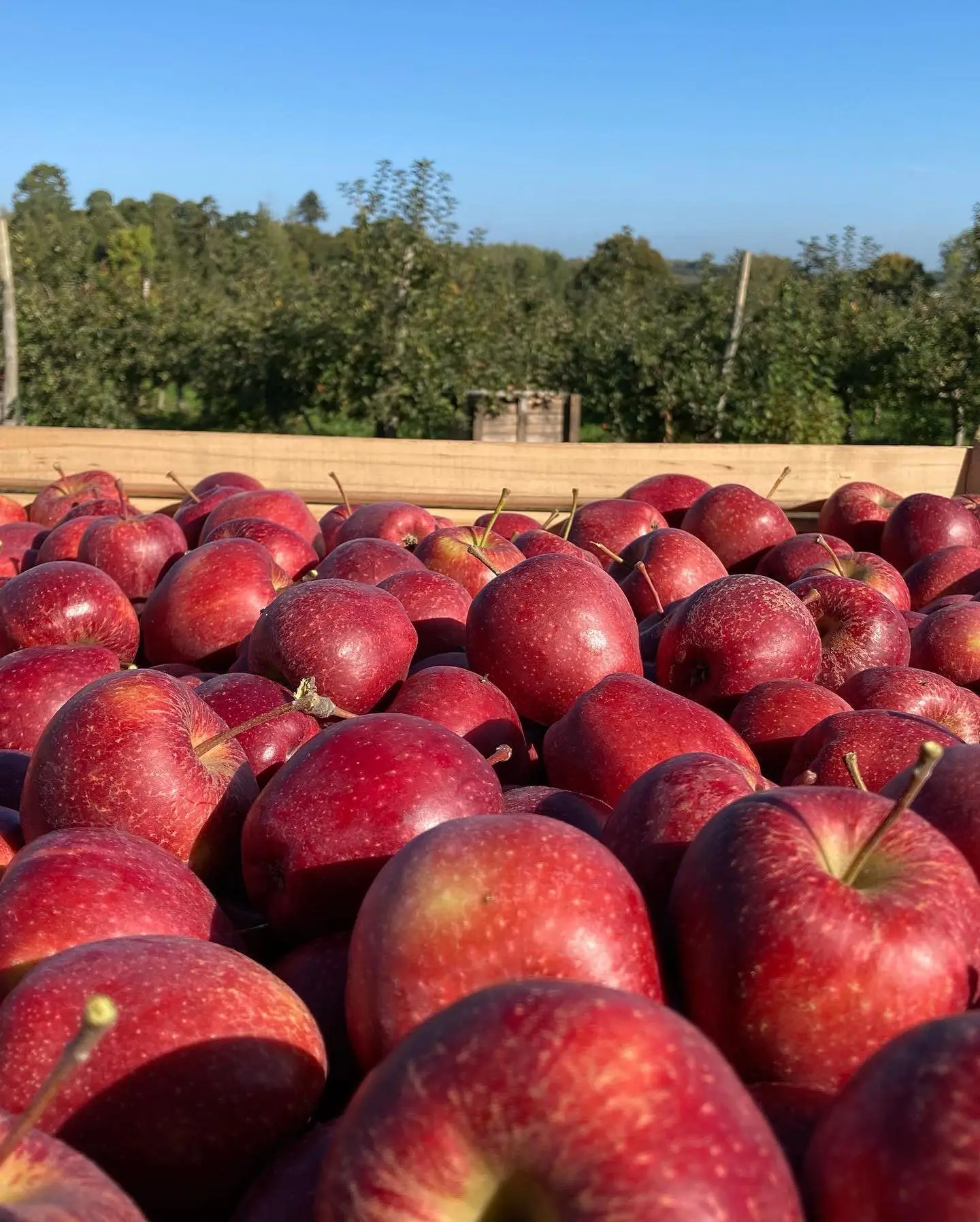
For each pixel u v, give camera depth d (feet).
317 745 1.03
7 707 1.42
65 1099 0.70
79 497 2.96
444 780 0.99
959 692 1.56
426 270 11.32
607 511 2.57
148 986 0.74
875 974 0.72
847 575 2.17
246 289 15.56
